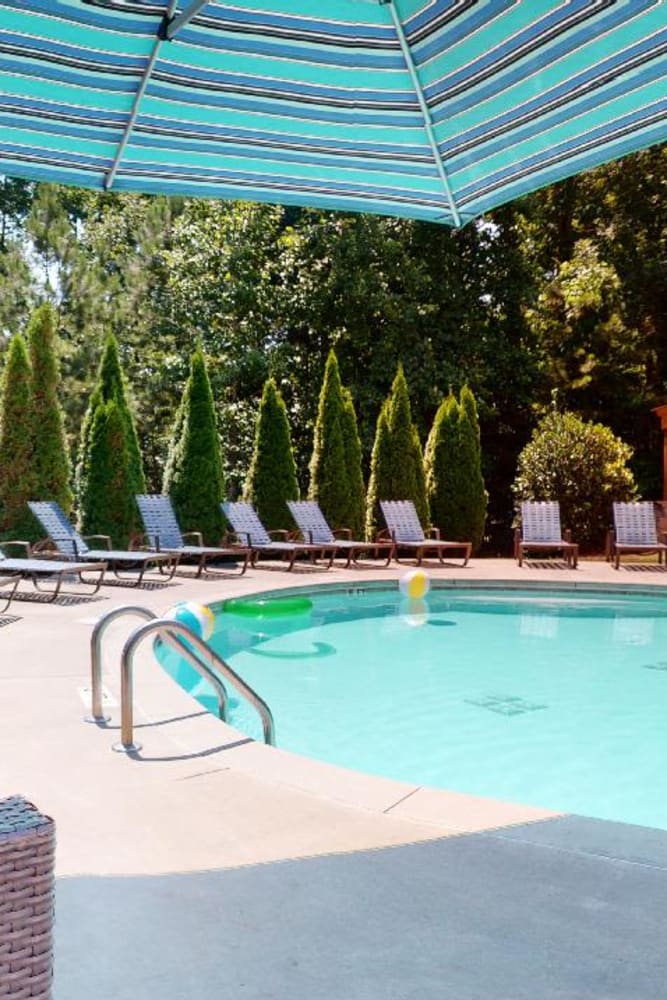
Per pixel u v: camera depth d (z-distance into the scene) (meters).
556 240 28.44
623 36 3.70
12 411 13.79
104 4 3.60
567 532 17.77
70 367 23.00
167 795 4.11
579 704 7.51
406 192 5.09
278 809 3.91
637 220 25.73
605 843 3.51
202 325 24.64
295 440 24.25
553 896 3.03
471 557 18.06
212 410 15.92
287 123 4.45
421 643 9.96
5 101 4.12
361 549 16.02
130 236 27.86
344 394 17.73
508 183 4.85
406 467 17.47
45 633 8.27
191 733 5.12
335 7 3.88
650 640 10.25
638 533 15.42
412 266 23.64
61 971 2.53
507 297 25.28
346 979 2.49
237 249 23.50
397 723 6.93
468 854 3.39
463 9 3.77
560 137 4.38
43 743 4.93
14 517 13.78
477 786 5.61
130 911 2.92
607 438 18.30
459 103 4.31
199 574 13.00
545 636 10.44
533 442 18.78
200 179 4.87
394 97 4.35
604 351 26.17
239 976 2.51
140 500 13.23
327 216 24.02
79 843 3.53
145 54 3.93
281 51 4.06
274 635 10.24
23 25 3.68
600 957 2.63
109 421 14.42
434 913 2.90
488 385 25.38
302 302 23.56
